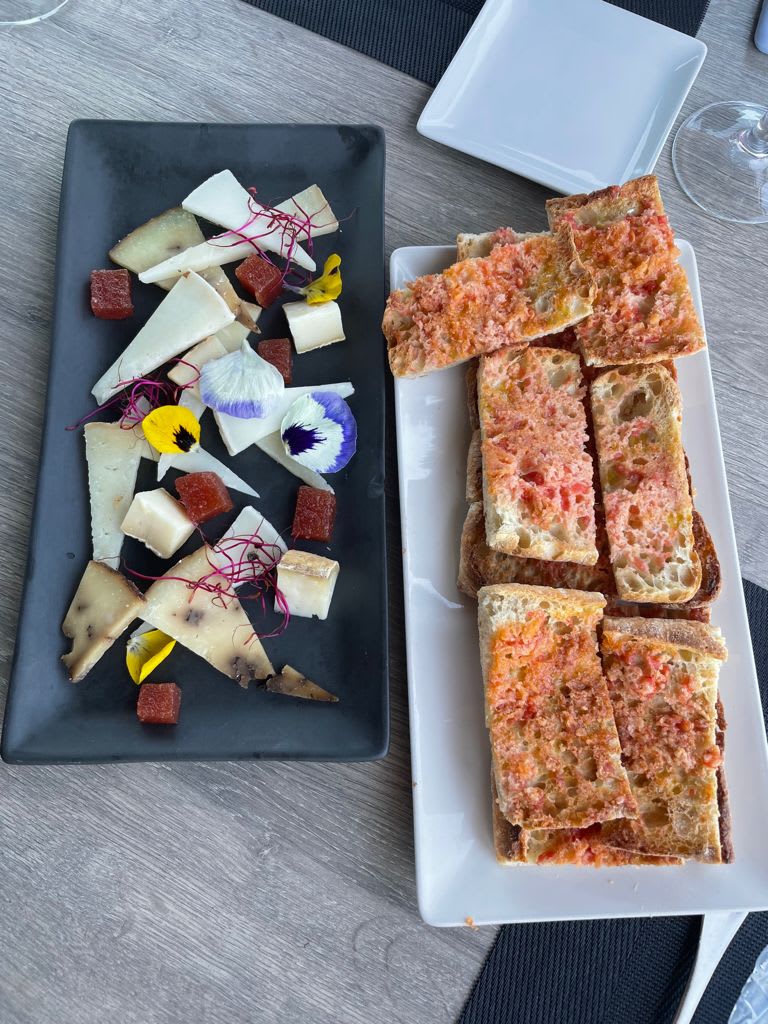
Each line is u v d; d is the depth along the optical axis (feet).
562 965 1.38
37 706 1.35
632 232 1.49
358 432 1.50
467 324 1.46
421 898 1.30
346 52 1.73
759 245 1.70
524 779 1.30
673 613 1.43
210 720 1.37
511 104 1.69
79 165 1.56
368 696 1.38
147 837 1.38
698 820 1.31
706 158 1.72
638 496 1.42
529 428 1.43
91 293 1.51
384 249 1.63
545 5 1.74
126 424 1.49
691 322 1.45
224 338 1.54
